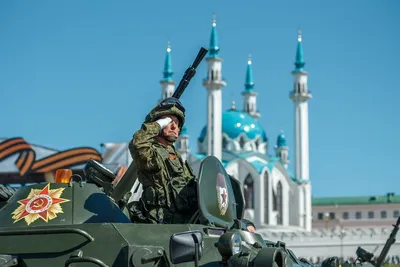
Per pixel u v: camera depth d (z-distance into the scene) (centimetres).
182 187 811
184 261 599
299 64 10056
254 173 9225
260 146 9681
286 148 11725
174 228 680
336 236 7944
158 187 798
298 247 7962
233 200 871
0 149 4038
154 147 801
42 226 685
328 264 1095
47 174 3981
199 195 747
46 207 729
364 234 7875
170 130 831
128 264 627
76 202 738
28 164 4019
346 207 13238
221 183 818
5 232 668
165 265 640
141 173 797
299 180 9781
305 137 9950
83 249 645
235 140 9594
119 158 4062
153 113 831
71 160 3981
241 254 634
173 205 802
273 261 615
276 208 9531
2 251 660
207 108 8650
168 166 811
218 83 8662
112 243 643
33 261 652
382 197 13312
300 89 9994
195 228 691
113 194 879
